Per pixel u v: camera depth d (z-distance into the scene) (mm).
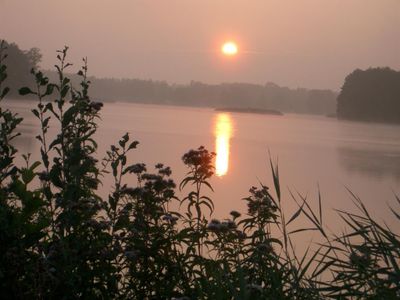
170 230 4129
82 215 3643
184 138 45500
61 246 3453
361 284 3352
